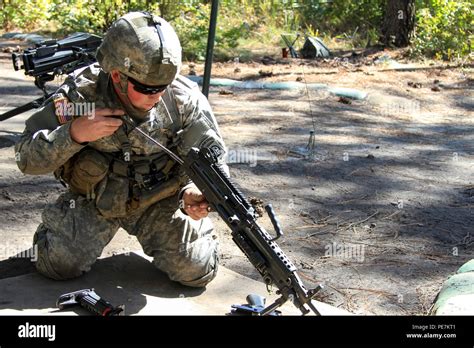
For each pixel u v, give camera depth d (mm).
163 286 3930
